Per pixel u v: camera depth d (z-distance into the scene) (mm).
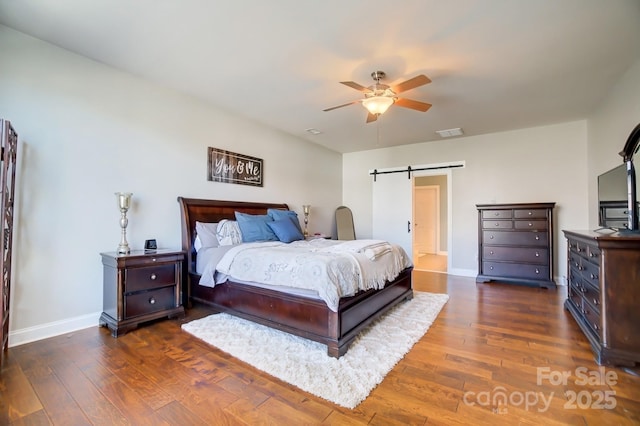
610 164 3443
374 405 1642
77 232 2693
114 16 2180
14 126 2361
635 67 2754
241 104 3861
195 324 2801
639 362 1993
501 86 3258
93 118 2807
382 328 2744
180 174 3537
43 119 2506
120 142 2998
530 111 4055
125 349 2297
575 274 2959
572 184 4547
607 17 2123
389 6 2037
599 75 3000
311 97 3615
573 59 2695
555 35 2342
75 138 2691
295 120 4480
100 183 2848
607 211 3061
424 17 2146
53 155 2559
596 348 2162
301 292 2410
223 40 2467
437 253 8445
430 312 3203
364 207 6535
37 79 2475
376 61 2756
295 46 2541
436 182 8484
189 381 1864
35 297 2453
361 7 2053
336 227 6434
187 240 3424
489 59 2701
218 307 3053
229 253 2996
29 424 1480
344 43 2484
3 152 1872
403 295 3539
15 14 2162
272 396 1720
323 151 6156
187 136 3607
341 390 1764
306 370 1992
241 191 4316
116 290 2566
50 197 2537
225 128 4074
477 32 2311
